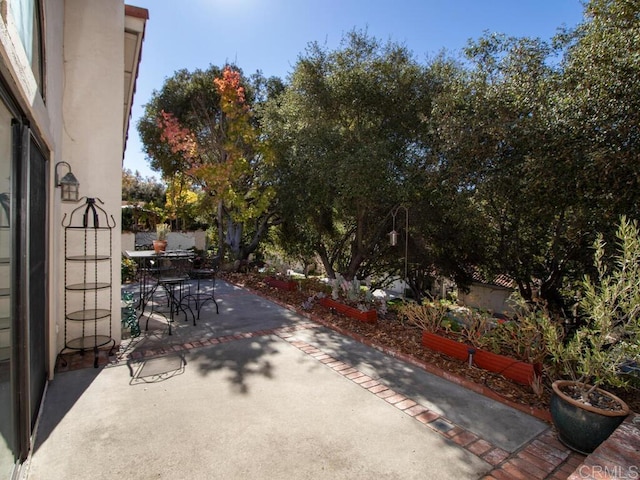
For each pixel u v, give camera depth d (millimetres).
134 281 10000
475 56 7906
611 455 2188
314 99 9805
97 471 2338
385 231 11156
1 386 1956
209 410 3168
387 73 9219
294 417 3086
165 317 6309
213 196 11477
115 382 3697
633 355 2660
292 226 13461
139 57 5492
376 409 3260
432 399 3480
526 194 7012
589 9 5660
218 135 12875
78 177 4555
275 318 6387
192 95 12914
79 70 4531
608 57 5184
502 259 10258
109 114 4699
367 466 2459
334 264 14516
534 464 2527
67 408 3150
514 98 7039
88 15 4555
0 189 1863
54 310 3863
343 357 4555
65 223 4520
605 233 6363
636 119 4898
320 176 9281
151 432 2805
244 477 2316
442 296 14883
